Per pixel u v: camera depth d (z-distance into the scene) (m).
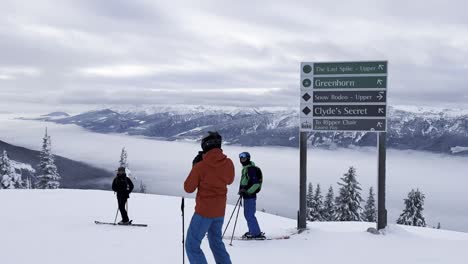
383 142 9.90
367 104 10.13
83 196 18.33
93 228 10.18
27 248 7.77
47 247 7.86
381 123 10.01
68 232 9.55
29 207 14.38
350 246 8.38
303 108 10.43
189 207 15.64
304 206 10.16
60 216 12.36
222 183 5.23
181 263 6.68
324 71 10.35
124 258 7.00
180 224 11.34
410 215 44.28
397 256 7.56
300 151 10.34
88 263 6.66
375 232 9.60
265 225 12.27
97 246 7.98
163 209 14.81
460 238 10.20
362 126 10.14
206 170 5.17
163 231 9.95
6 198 17.20
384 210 9.80
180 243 8.35
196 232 5.20
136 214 13.40
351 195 42.62
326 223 12.24
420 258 7.42
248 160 9.06
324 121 10.34
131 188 11.20
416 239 9.08
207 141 5.27
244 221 12.77
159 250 7.65
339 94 10.28
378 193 9.84
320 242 8.76
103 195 18.89
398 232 9.64
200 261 5.17
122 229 10.16
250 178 8.93
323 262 7.08
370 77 10.12
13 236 8.97
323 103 10.35
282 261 7.09
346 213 42.59
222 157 5.27
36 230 9.76
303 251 7.90
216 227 5.33
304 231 9.83
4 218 11.75
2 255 7.19
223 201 5.29
